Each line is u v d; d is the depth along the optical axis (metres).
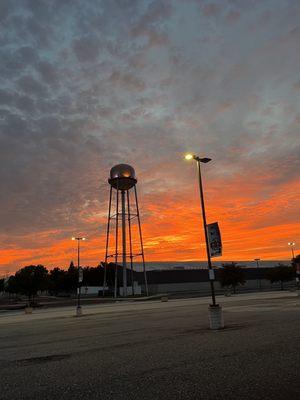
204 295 71.94
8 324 30.05
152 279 104.88
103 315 33.94
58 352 13.38
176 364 9.93
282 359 9.83
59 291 131.38
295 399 6.60
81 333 19.41
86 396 7.44
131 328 20.38
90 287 112.00
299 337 13.58
